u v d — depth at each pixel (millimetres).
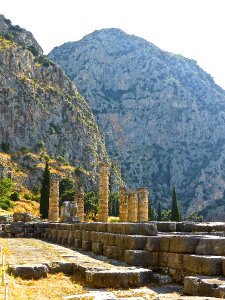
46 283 15523
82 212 66875
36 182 161250
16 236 44906
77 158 199625
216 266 13703
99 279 14703
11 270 16719
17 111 182750
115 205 146000
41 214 106562
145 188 60812
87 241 25156
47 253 23891
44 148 185125
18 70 193625
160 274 15836
